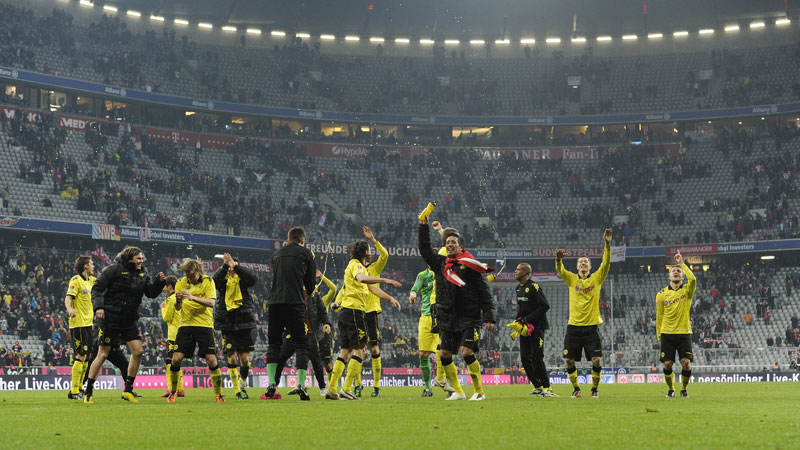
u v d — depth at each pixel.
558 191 60.59
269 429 7.35
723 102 63.97
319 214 55.75
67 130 52.50
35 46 54.69
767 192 57.16
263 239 51.94
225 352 15.90
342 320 13.59
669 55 68.12
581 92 66.75
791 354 43.34
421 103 65.56
